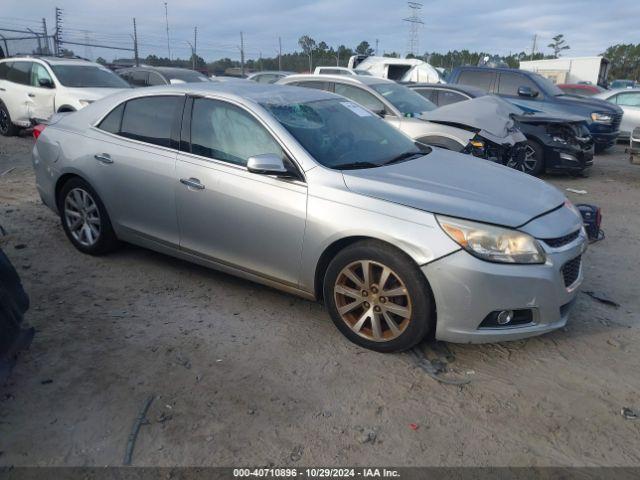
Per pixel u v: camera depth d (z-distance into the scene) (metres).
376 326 3.47
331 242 3.49
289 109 4.08
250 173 3.82
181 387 3.15
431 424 2.89
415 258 3.21
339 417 2.93
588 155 9.50
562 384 3.26
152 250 4.94
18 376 3.22
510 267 3.17
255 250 3.88
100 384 3.16
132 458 2.62
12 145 10.97
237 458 2.63
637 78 72.69
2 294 3.11
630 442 2.79
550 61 29.78
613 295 4.52
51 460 2.60
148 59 31.41
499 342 3.38
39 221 5.97
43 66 11.14
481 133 7.02
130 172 4.44
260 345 3.61
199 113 4.19
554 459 2.67
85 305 4.09
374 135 4.39
